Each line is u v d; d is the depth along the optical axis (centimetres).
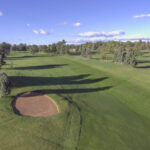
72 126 1250
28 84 2198
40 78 2808
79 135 1154
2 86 1567
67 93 2061
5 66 4341
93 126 1316
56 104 1595
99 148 1057
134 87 2673
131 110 1822
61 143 1038
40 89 2003
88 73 3728
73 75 3450
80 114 1477
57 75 3347
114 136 1228
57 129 1176
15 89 1891
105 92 2400
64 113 1423
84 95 2102
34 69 4012
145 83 2920
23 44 15712
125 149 1095
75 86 2512
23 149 939
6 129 1093
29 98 1692
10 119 1223
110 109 1756
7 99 1573
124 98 2178
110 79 3175
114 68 4541
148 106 1944
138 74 3681
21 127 1134
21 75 2822
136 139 1240
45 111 1432
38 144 991
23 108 1445
